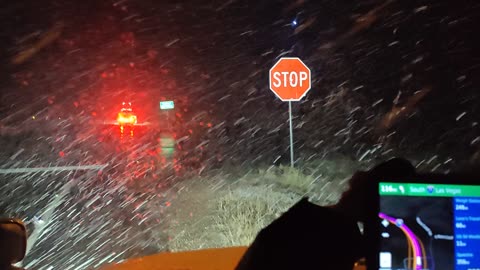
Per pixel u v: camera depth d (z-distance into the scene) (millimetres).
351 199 2699
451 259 2521
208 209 11469
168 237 9570
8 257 3355
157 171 19656
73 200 13797
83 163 22234
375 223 2541
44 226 10742
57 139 30203
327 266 2469
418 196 2555
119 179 17734
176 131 31188
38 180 17328
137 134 32094
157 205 12828
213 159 22891
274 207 11180
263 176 16312
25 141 28562
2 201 13500
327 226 2510
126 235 9961
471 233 2535
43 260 8336
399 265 2504
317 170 17094
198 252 4234
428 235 2533
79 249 9023
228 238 8852
